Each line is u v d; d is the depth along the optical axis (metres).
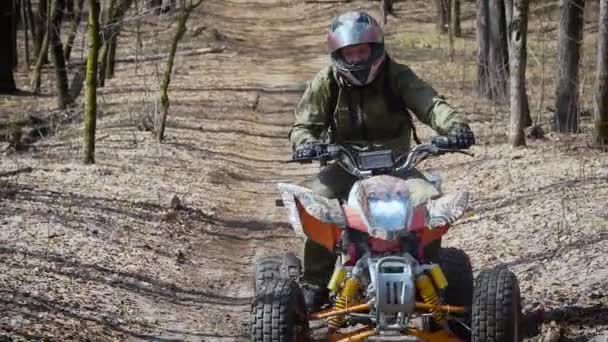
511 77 16.52
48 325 7.83
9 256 9.80
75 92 24.22
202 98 26.59
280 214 13.61
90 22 15.43
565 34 18.00
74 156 16.73
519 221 11.41
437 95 7.12
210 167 16.86
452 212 6.53
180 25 18.73
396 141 7.33
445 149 6.79
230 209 13.85
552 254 9.95
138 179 14.91
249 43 42.78
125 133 19.81
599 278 8.98
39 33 32.78
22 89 28.81
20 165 15.45
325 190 7.21
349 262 6.59
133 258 10.38
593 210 11.45
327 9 53.84
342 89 7.20
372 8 52.88
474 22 44.72
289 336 6.36
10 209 11.93
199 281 10.00
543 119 20.06
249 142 20.55
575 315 8.05
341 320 6.69
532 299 8.59
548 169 14.37
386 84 7.21
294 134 7.27
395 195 6.49
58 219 11.56
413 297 6.15
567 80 18.06
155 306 8.93
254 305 6.45
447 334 6.46
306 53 40.19
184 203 13.58
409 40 39.12
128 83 28.97
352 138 7.35
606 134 15.97
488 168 14.95
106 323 8.20
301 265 7.55
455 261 7.47
